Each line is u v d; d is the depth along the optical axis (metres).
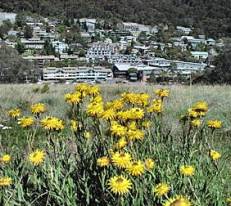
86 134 4.16
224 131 8.09
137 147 3.93
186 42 118.94
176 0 156.75
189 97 13.10
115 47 109.06
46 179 3.90
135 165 3.24
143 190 3.32
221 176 4.23
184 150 4.29
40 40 111.62
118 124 3.84
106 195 3.51
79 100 4.32
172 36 128.50
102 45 108.69
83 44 112.75
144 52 104.25
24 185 3.98
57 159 3.96
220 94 13.97
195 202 3.37
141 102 4.53
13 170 4.01
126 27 140.62
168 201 2.77
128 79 62.19
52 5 148.12
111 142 3.82
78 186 3.75
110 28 139.50
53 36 118.44
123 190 3.00
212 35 129.25
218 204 3.65
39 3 146.88
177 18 147.62
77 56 99.19
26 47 104.25
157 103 4.63
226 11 141.38
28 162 4.20
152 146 4.23
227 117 9.74
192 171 3.57
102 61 91.31
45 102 13.52
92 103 4.00
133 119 3.99
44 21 135.50
